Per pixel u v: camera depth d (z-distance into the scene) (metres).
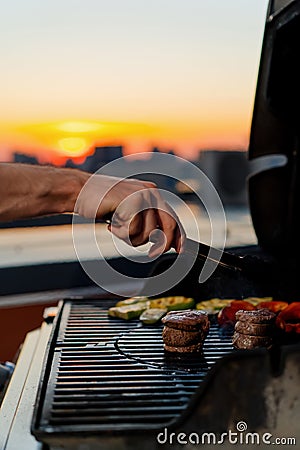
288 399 0.79
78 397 0.91
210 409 0.78
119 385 0.97
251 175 1.61
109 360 1.10
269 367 0.79
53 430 0.78
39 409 0.86
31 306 1.88
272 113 1.53
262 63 1.47
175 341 1.14
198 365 1.08
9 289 1.97
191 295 1.52
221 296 1.53
